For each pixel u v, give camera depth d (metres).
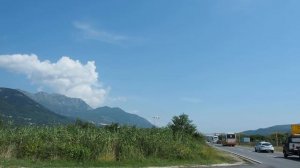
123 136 31.62
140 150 31.52
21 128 28.83
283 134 101.69
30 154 26.59
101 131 31.27
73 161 27.12
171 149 33.50
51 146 27.28
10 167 22.59
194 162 32.91
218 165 32.34
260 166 32.84
